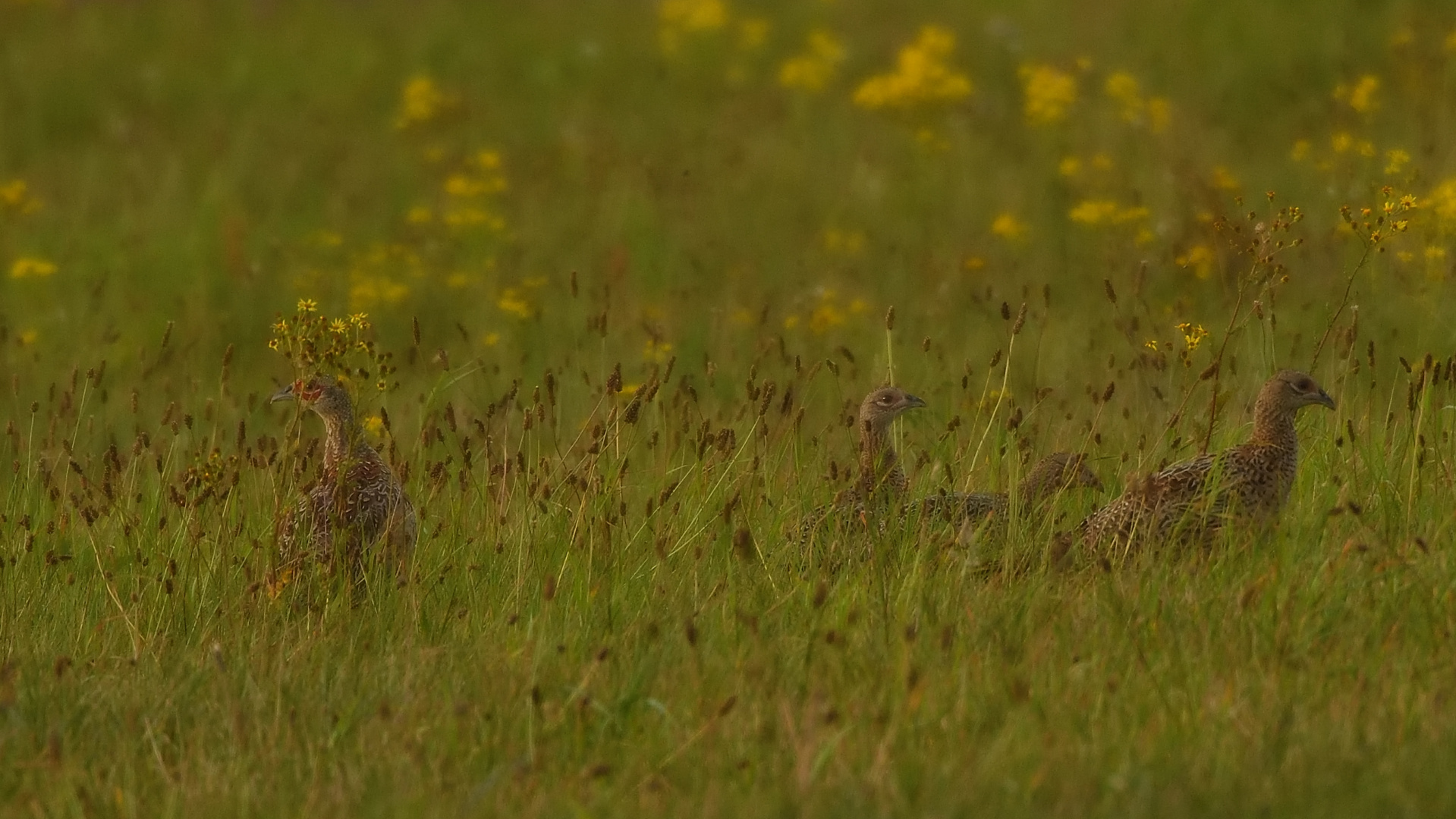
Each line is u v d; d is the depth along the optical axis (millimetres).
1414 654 21000
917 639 22016
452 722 20625
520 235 51094
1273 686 20203
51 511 29688
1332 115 53750
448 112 61656
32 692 22391
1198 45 62750
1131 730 19719
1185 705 20141
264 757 20297
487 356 41594
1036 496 26953
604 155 59125
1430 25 58656
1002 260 46969
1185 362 28922
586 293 45625
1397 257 36844
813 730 19391
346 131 66438
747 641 22594
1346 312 36719
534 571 25953
